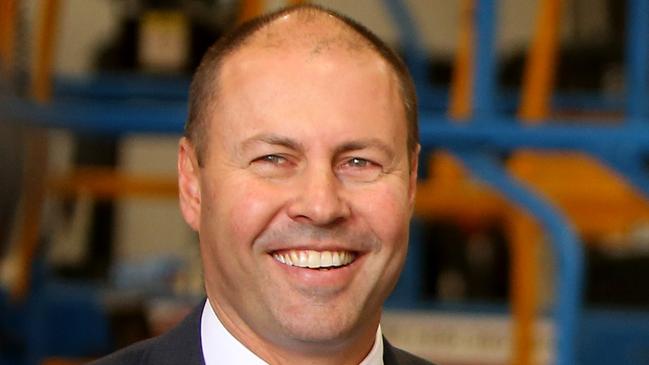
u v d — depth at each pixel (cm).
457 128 488
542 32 601
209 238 319
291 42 314
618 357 692
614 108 775
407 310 739
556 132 489
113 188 679
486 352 705
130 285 734
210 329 324
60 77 671
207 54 325
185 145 332
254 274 311
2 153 411
